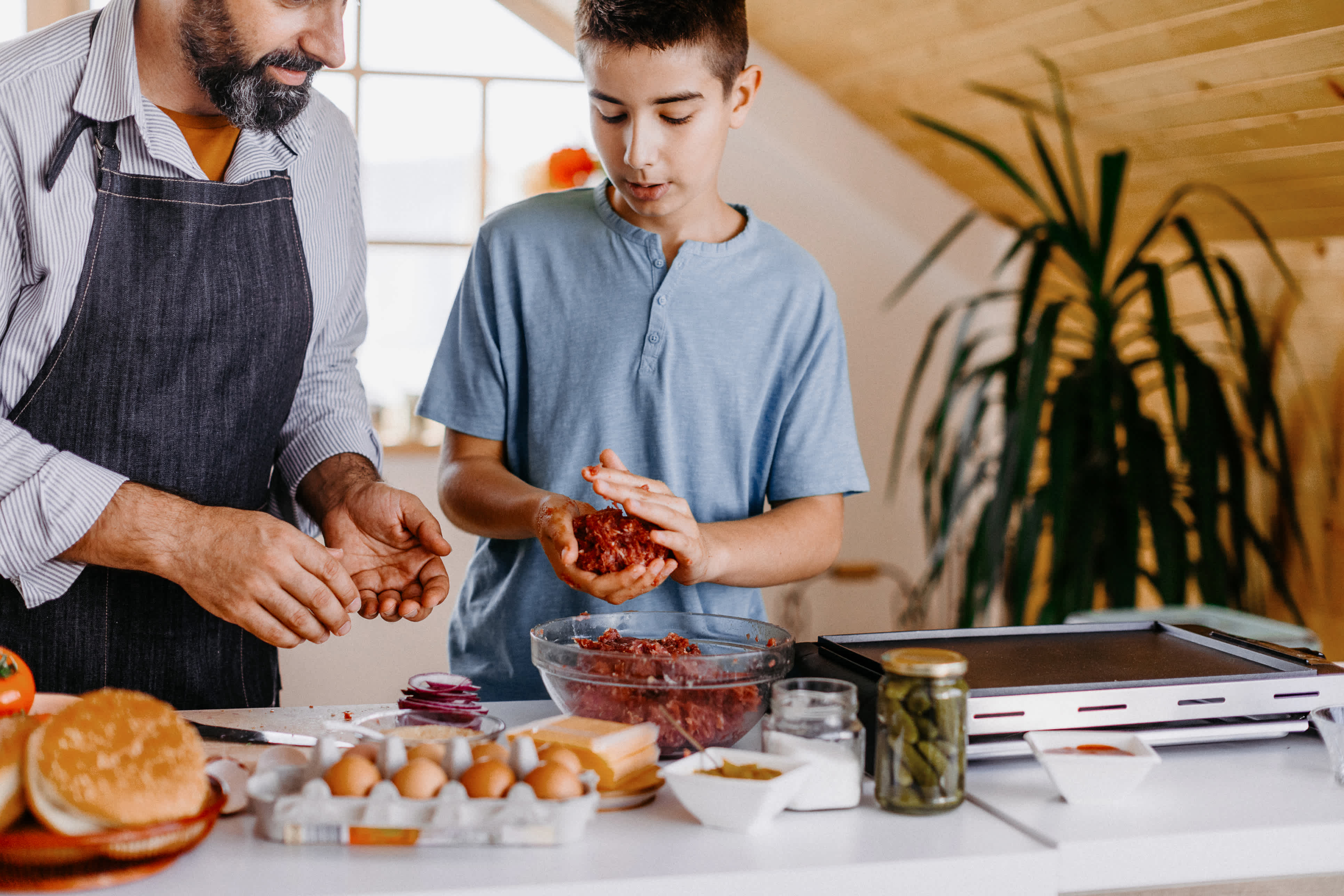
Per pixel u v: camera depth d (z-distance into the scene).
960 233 2.77
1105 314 2.53
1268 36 2.00
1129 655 1.22
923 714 0.95
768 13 3.08
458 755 0.89
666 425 1.45
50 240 1.28
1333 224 2.38
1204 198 2.62
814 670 1.17
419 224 3.50
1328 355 2.43
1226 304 2.71
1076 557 2.42
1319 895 0.94
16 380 1.32
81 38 1.31
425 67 3.46
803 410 1.50
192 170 1.36
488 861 0.83
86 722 0.80
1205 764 1.11
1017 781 1.05
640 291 1.47
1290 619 2.56
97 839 0.75
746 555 1.32
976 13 2.47
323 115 1.55
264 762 0.92
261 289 1.43
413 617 1.27
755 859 0.84
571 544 1.17
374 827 0.85
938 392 3.59
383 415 3.43
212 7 1.20
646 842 0.88
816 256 3.51
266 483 1.55
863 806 0.98
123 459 1.38
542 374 1.50
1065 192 2.52
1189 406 2.39
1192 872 0.91
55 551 1.17
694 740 1.02
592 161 3.48
